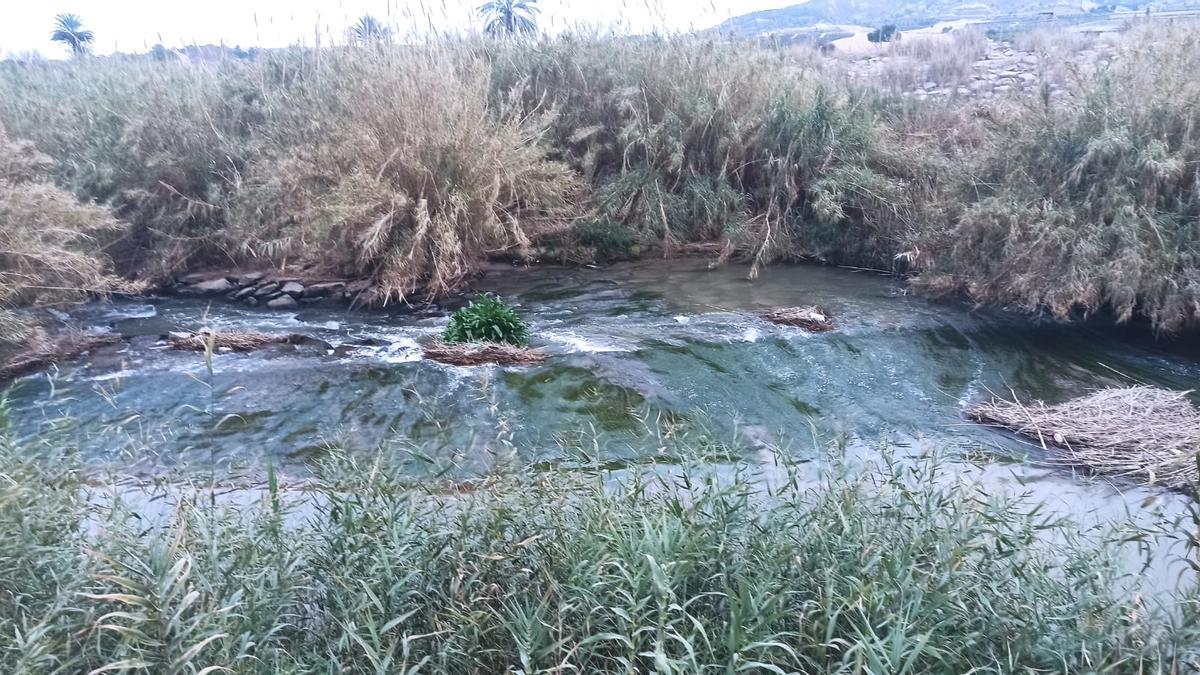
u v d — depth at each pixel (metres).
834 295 10.28
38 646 2.32
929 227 10.62
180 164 11.48
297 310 9.98
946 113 14.41
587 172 13.22
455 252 10.16
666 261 12.38
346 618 2.76
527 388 7.00
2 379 7.23
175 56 13.78
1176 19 10.64
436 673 2.71
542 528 3.32
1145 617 3.04
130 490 4.30
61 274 8.92
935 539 3.26
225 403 6.70
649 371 7.40
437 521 3.36
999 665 2.68
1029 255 8.97
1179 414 6.29
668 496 3.53
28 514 2.94
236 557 2.91
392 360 7.83
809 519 3.42
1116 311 8.66
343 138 10.60
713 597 3.01
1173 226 8.53
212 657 2.46
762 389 7.04
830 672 2.61
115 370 7.51
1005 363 7.79
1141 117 9.06
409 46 11.96
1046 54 14.24
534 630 2.77
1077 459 5.65
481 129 10.91
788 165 12.93
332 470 3.89
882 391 7.07
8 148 9.47
